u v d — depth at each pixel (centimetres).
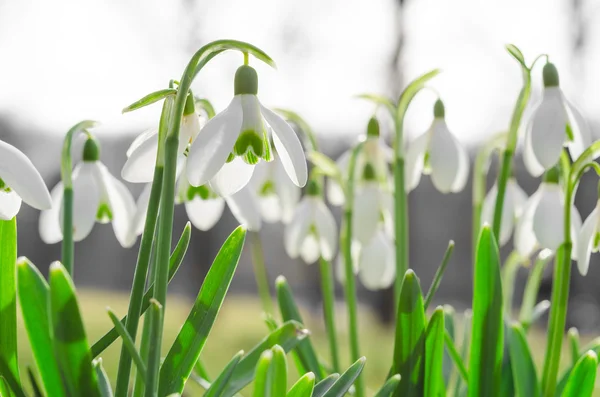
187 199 36
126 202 38
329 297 43
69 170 35
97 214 37
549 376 36
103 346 32
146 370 29
